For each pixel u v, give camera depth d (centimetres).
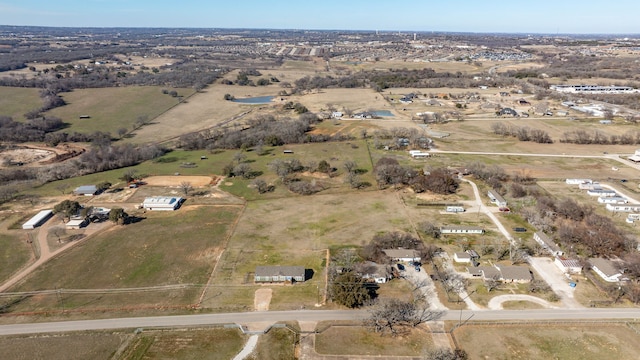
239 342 6494
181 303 7431
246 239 9706
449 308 7250
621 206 10875
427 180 12419
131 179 13438
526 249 9106
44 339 6569
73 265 8662
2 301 7519
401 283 7988
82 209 10900
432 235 9738
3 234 9912
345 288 7344
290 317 7056
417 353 6262
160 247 9356
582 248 9031
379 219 10662
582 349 6312
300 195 12244
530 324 6831
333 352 6291
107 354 6266
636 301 7306
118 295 7688
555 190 12388
